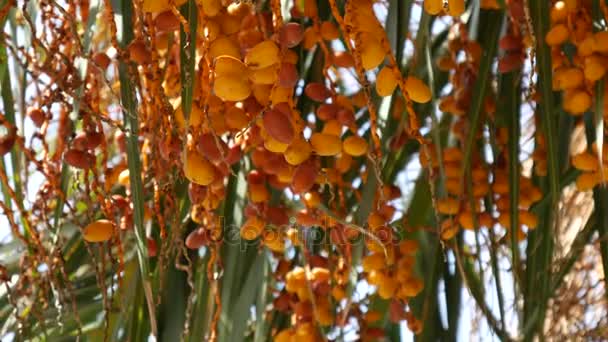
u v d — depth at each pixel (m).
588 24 1.41
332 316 1.51
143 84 1.45
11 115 1.44
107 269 1.61
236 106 1.36
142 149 1.48
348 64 1.42
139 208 1.36
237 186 1.53
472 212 1.46
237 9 1.35
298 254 1.60
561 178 1.52
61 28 1.40
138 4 1.33
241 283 1.52
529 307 1.50
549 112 1.40
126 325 1.57
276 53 1.32
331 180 1.49
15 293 1.46
